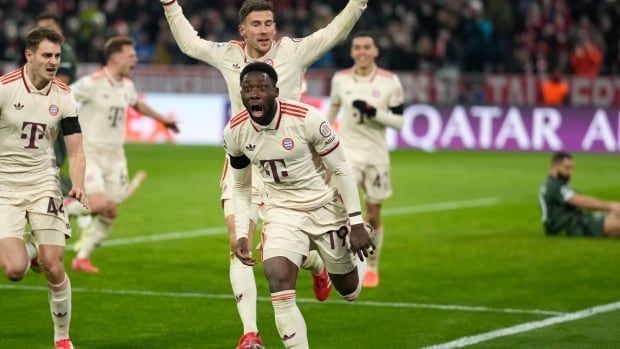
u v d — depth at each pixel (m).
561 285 16.77
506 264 18.70
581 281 17.09
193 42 13.08
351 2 12.68
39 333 13.45
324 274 12.93
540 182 32.03
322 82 44.00
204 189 29.39
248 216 11.60
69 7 51.62
